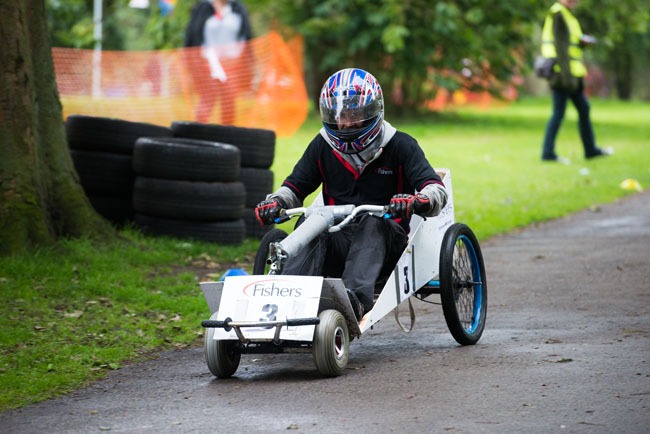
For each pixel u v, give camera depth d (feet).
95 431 19.86
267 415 20.31
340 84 24.82
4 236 35.27
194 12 72.79
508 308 31.17
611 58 194.70
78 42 90.53
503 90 119.96
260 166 44.60
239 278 23.34
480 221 49.14
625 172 68.13
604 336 26.37
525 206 54.13
